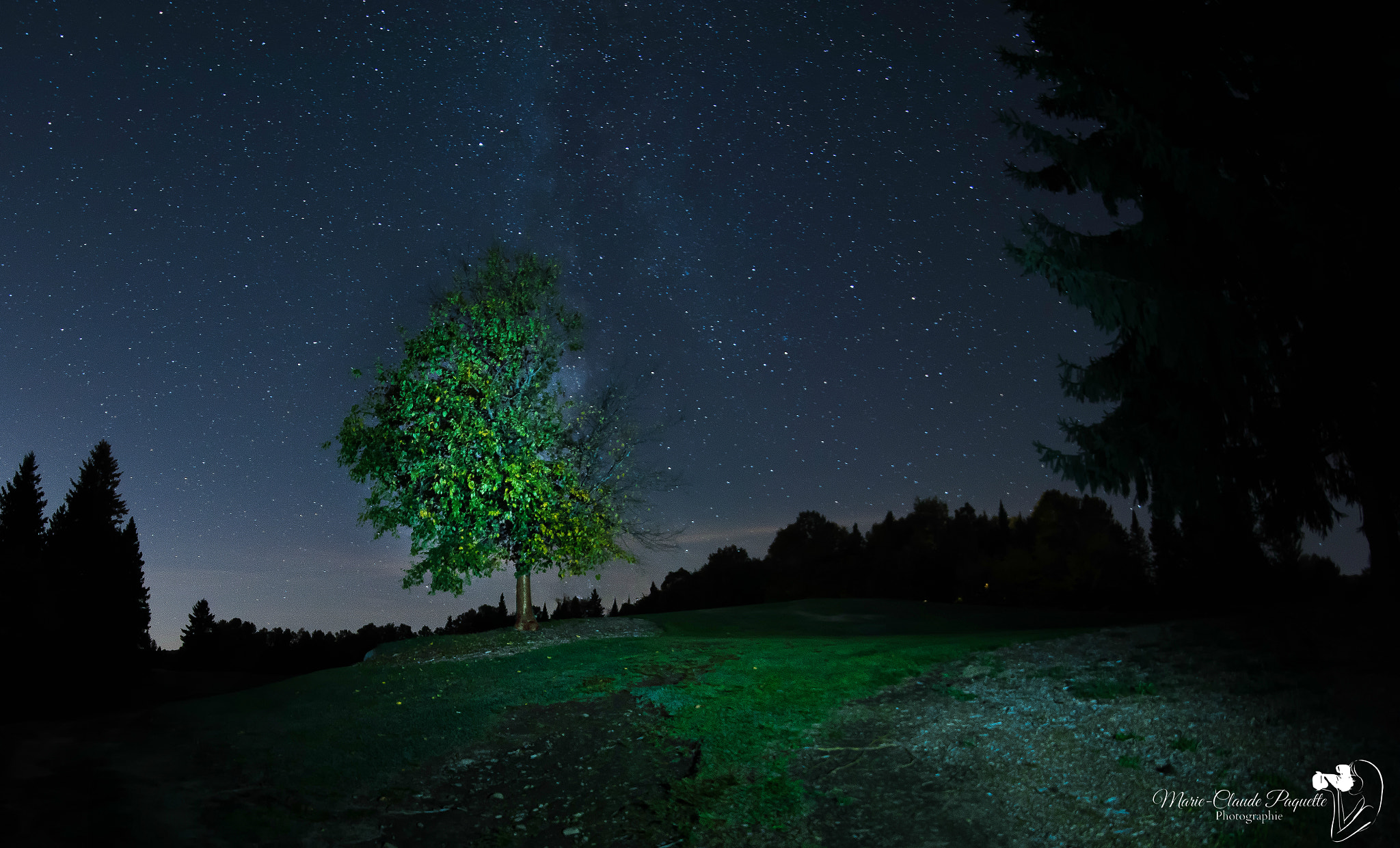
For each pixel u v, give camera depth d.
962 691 11.36
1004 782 8.07
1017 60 15.41
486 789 9.09
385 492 19.36
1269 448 13.69
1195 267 14.09
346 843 7.62
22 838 6.91
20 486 46.03
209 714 11.71
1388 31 11.91
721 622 22.94
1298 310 12.93
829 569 64.31
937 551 63.81
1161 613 23.47
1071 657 12.42
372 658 17.44
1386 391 12.12
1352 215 11.70
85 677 35.12
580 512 20.23
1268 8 12.76
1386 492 12.37
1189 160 12.71
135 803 8.01
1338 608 13.07
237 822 7.84
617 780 9.09
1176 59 13.70
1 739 9.96
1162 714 9.12
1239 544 15.42
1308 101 12.41
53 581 35.38
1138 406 15.23
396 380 19.39
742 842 7.39
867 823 7.56
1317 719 8.12
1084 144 14.89
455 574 19.77
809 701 11.54
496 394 19.25
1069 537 60.00
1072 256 14.57
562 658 15.64
